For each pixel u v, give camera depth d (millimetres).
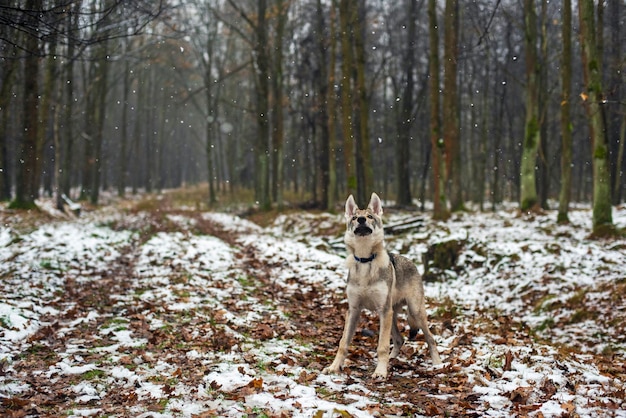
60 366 5746
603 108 13852
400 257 6789
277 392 5152
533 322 9258
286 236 21188
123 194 47344
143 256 13938
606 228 13492
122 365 5922
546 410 4672
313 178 33094
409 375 6047
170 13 11070
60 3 7504
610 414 4562
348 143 21625
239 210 33219
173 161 77000
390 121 37500
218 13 35500
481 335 8070
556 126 34750
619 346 7621
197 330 7441
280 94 28750
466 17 25719
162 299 9188
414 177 43875
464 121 40250
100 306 8781
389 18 31969
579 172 35562
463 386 5480
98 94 34344
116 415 4508
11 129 27719
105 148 54750
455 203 23609
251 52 31891
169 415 4508
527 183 20375
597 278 10211
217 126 51062
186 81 46812
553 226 16016
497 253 12727
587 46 13922
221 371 5758
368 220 5949
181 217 27469
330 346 7305
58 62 23219
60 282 10195
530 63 20578
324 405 4738
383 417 4605
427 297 11117
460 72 31297
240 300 9625
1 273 10133
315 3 30812
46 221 19078
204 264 12961
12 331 6840
